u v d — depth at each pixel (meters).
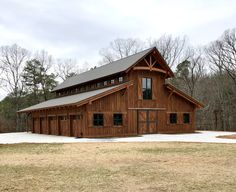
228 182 8.39
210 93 48.59
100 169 10.31
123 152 14.51
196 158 12.48
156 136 25.08
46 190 7.76
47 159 12.66
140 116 27.09
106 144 18.38
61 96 38.97
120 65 28.66
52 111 30.12
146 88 27.80
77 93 34.50
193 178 8.88
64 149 16.09
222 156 12.89
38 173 9.77
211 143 18.44
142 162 11.66
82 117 24.31
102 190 7.71
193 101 30.03
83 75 36.31
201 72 51.25
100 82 30.33
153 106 27.94
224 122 44.56
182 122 29.64
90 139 22.52
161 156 13.13
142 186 8.06
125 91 26.02
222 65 46.16
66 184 8.33
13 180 8.85
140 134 26.98
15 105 52.59
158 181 8.56
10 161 12.24
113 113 25.42
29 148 16.94
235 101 44.72
